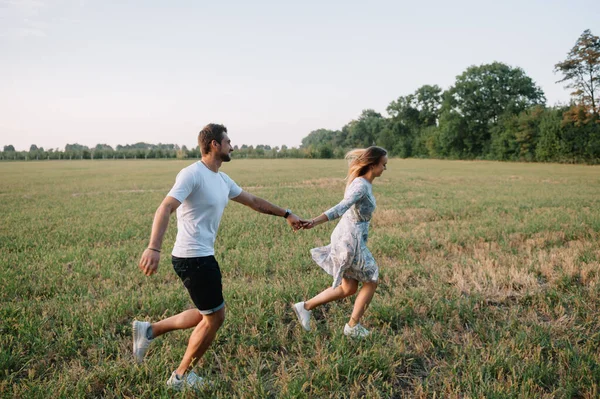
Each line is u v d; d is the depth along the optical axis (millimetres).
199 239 2936
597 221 9141
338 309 4250
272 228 9023
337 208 3598
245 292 4676
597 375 2934
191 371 3021
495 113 74250
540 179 25906
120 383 2955
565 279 5113
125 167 48125
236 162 64125
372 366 3238
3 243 7785
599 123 51344
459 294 4711
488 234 8125
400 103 98438
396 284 5160
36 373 3156
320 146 92312
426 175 30109
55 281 5312
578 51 49156
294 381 2924
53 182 25031
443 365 3188
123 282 5348
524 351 3355
